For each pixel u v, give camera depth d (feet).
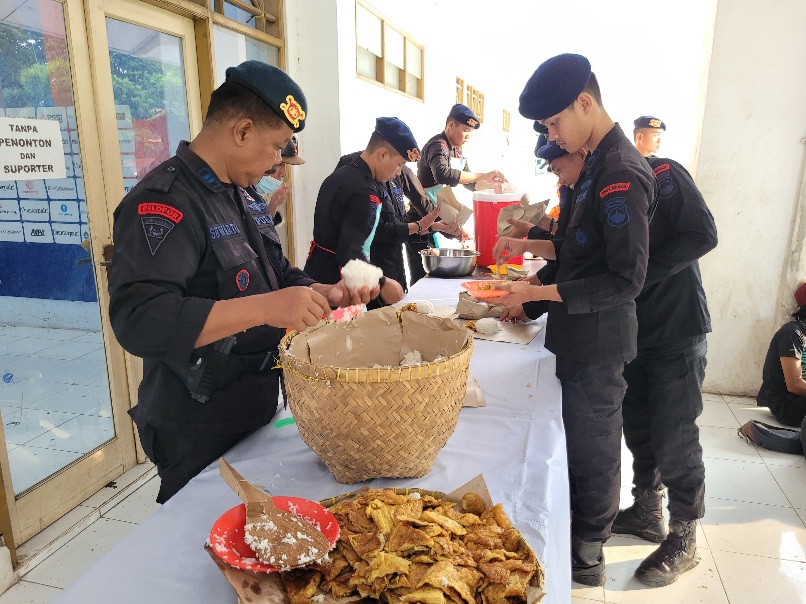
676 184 5.50
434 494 2.87
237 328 2.92
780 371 9.96
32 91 6.68
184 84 9.86
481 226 9.34
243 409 3.75
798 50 9.83
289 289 2.95
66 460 7.47
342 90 13.43
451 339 3.79
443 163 12.60
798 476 8.47
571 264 4.95
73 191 7.34
